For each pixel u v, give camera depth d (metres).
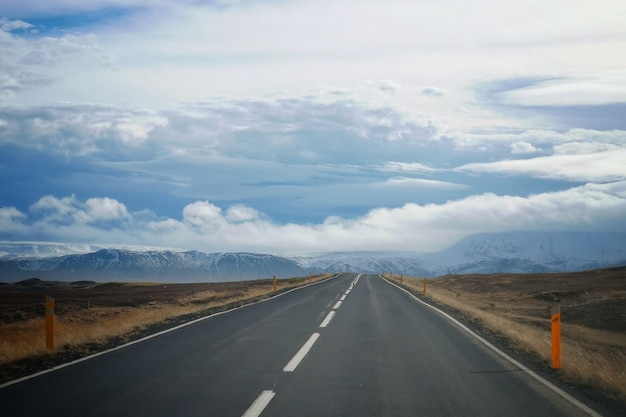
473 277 82.12
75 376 9.71
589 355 13.69
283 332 16.19
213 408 7.57
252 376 9.80
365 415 7.33
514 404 8.05
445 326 18.58
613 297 45.59
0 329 22.17
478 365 11.25
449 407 7.82
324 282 60.44
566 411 7.71
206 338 14.81
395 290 43.72
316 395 8.40
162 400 8.00
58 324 21.20
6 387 8.80
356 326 18.06
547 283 66.62
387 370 10.55
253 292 39.81
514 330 17.11
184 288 62.47
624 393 8.52
